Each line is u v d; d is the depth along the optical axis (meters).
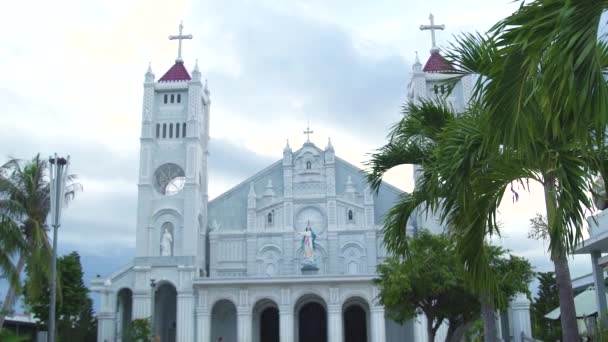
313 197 90.75
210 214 93.12
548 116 10.20
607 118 9.49
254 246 89.88
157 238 86.50
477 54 18.66
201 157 93.12
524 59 10.49
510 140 11.23
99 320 81.44
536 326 81.12
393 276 35.62
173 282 82.06
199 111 91.81
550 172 16.92
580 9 9.20
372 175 23.91
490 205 18.25
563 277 17.38
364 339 89.38
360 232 88.69
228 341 89.00
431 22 93.94
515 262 35.53
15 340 32.34
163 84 91.75
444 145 17.59
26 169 48.25
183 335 80.31
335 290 79.94
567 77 9.45
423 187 22.50
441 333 77.81
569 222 16.00
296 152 93.12
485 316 23.86
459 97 83.75
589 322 40.56
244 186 94.12
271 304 89.12
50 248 47.19
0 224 39.50
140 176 88.06
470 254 18.52
